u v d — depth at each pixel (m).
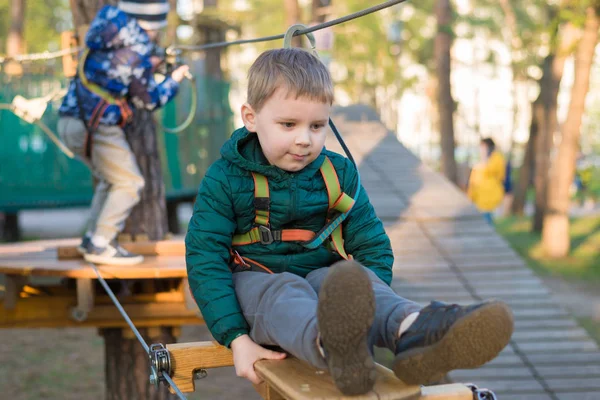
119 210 4.68
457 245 7.45
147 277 4.46
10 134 12.39
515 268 7.02
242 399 7.47
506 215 21.34
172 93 4.63
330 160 2.25
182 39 14.74
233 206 2.17
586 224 19.14
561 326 6.19
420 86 34.91
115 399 5.64
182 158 13.69
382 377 1.80
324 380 1.78
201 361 2.25
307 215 2.19
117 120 4.58
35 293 5.04
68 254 4.94
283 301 1.94
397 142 11.33
